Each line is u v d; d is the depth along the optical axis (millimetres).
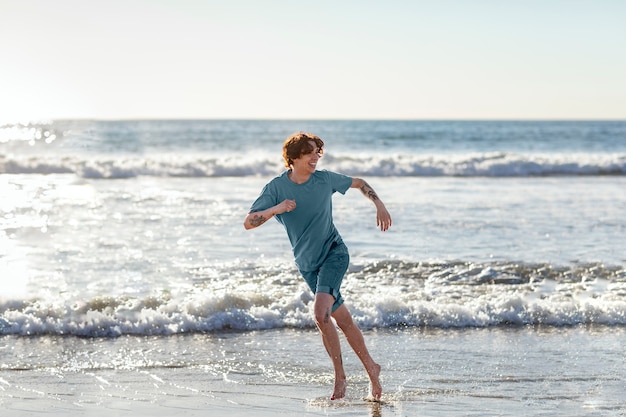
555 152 42219
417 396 4887
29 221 12570
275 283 8227
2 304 6984
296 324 6820
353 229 11828
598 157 26828
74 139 45875
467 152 42031
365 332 6629
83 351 5949
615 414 4531
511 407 4652
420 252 10070
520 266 9188
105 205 14789
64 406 4633
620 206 15141
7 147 38688
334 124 82938
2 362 5602
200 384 5137
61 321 6586
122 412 4531
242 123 82188
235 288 7953
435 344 6238
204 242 10750
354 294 7734
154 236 11211
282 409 4609
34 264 9102
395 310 7055
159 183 20141
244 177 22516
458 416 4480
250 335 6520
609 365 5633
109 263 9234
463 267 9125
